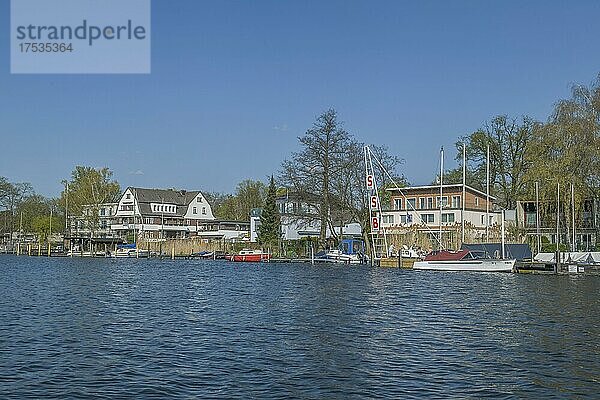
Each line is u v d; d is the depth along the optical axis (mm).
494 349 21719
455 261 64250
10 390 16375
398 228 86688
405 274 60625
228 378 17625
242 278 56875
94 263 88125
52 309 33000
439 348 21906
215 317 29859
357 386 16797
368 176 76000
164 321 28516
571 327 26578
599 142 63094
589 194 65938
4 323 27594
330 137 81000
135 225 138750
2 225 146000
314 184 80875
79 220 117688
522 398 15773
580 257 61281
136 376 17844
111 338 23875
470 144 93438
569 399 15703
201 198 152250
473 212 88812
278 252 94562
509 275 58469
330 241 91250
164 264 84250
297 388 16609
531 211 84812
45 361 19719
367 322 28125
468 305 34656
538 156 67875
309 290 44156
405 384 17016
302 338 23891
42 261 95125
